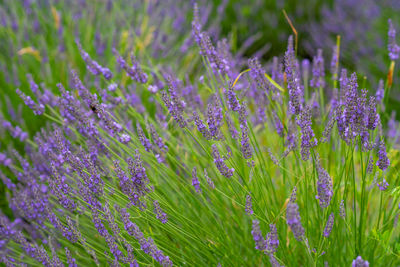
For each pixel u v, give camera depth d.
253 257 2.20
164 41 4.01
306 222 1.92
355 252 1.87
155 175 2.32
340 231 2.06
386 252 1.93
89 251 1.84
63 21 4.45
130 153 2.07
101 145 2.22
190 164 2.46
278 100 2.20
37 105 2.23
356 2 4.88
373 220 2.26
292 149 1.93
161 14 4.41
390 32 2.27
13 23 3.86
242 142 1.75
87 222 2.37
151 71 2.66
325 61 4.24
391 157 2.30
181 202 2.34
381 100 2.37
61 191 1.97
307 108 1.70
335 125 2.19
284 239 2.09
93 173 1.77
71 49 3.79
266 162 2.38
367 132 1.69
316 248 1.95
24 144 3.21
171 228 1.96
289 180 2.12
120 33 4.00
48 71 3.53
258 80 2.06
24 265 2.07
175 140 2.45
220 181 2.23
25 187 2.61
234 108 1.78
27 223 2.56
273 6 5.24
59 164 1.98
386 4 4.66
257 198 2.12
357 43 4.52
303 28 5.07
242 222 2.35
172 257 2.02
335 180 1.97
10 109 3.17
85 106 2.77
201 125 1.76
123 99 2.46
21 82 3.56
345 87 2.09
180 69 3.88
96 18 4.31
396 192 1.83
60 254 2.27
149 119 2.47
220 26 5.28
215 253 2.06
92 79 3.51
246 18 5.26
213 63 2.07
